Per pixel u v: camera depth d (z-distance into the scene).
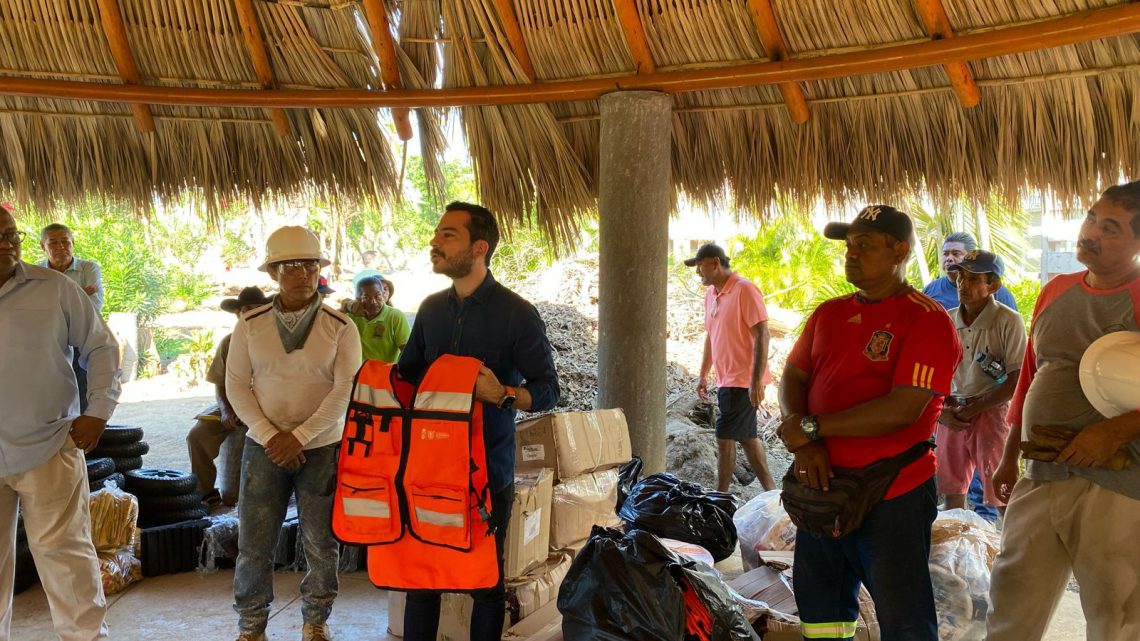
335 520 2.84
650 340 4.63
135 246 15.57
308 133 4.99
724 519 4.22
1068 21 3.57
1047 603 2.74
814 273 11.29
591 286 8.98
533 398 2.82
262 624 3.55
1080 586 2.65
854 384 2.68
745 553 4.23
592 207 5.03
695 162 4.92
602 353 4.68
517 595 3.39
